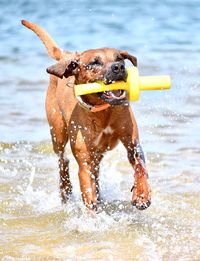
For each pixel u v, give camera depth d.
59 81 10.90
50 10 39.78
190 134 14.22
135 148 9.66
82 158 9.75
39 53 26.27
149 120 15.34
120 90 9.30
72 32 30.25
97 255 8.11
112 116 9.53
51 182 11.69
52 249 8.36
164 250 8.26
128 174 12.10
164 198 10.51
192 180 11.37
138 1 45.00
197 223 9.37
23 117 16.11
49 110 11.16
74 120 9.88
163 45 26.78
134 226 9.29
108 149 10.15
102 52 9.52
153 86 9.27
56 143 11.20
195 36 28.88
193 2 43.62
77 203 10.71
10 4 42.81
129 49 25.77
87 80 9.56
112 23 33.44
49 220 9.76
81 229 9.16
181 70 20.91
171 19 34.69
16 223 9.56
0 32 31.59
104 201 10.68
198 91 17.86
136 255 8.09
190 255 8.05
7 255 8.09
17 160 12.89
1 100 17.95
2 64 23.88
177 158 12.66
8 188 11.26
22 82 20.47
